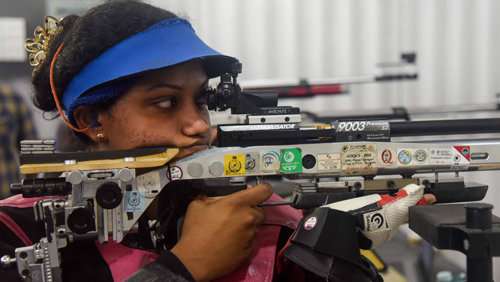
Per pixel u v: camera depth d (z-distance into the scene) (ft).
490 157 2.10
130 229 1.91
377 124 2.12
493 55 5.78
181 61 1.93
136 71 1.90
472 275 1.64
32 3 5.75
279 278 2.36
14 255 1.97
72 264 2.04
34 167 1.77
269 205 2.13
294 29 5.70
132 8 2.04
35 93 2.35
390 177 2.17
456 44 5.77
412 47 5.77
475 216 1.61
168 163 1.93
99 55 1.98
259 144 2.03
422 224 1.78
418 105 5.81
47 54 2.23
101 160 1.85
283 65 5.74
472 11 5.73
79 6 5.56
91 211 1.82
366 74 5.76
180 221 2.09
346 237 1.84
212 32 5.65
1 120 5.90
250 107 2.17
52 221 1.80
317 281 2.24
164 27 2.02
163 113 2.03
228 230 1.91
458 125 2.27
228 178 2.23
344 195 2.08
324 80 4.71
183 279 1.81
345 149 2.03
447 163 2.08
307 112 4.07
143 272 1.81
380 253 4.11
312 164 2.02
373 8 5.72
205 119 2.16
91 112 2.12
